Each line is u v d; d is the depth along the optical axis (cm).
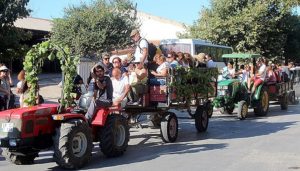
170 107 1134
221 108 1756
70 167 807
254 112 1741
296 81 2642
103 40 3066
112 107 946
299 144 1079
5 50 1672
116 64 1055
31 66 876
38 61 879
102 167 838
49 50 866
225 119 1620
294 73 2380
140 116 1199
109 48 3116
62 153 796
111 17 3144
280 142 1108
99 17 3114
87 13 3134
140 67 1099
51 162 888
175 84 1143
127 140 955
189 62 1252
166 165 855
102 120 888
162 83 1114
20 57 1702
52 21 3303
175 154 967
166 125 1110
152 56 1181
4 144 790
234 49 3859
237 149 1022
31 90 879
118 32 3156
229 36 3859
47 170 817
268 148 1029
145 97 1110
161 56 1141
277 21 3938
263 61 1773
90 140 848
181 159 912
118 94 1038
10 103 1127
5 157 872
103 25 3133
